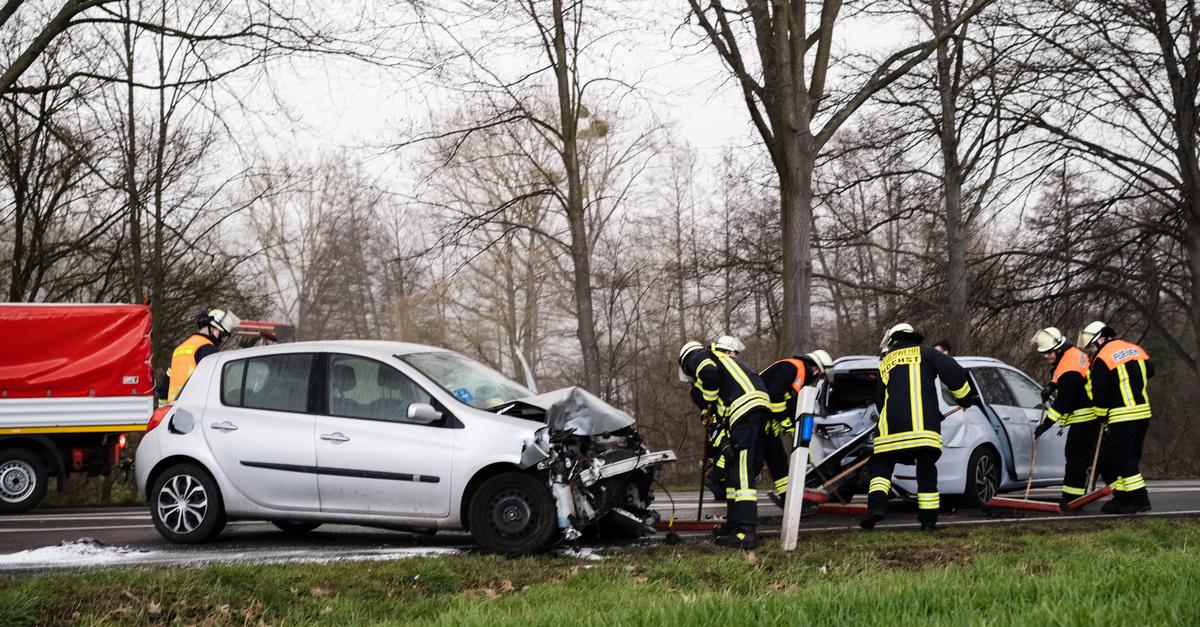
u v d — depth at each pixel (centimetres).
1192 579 599
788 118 1756
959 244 2380
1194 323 2580
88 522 1256
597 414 908
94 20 1438
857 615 545
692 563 812
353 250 4853
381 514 927
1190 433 3325
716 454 980
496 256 3878
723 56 1808
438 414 912
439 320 4262
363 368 959
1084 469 1152
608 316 3042
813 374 1099
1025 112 2270
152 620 673
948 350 1430
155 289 2461
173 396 1134
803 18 1766
